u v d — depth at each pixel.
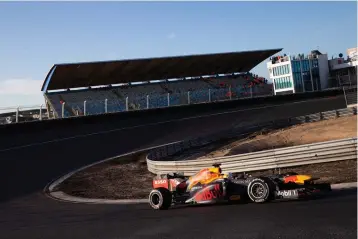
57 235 8.15
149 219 9.20
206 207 10.38
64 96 57.69
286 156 16.02
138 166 23.00
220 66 70.50
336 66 66.06
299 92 59.25
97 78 60.25
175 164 18.67
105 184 18.67
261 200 9.30
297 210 7.90
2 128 35.09
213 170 10.53
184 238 6.60
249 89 66.19
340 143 15.27
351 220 6.46
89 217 10.45
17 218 11.63
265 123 32.91
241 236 6.25
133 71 62.19
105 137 33.44
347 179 12.27
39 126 37.06
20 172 23.12
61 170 23.67
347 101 41.47
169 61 62.72
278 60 66.94
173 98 56.28
